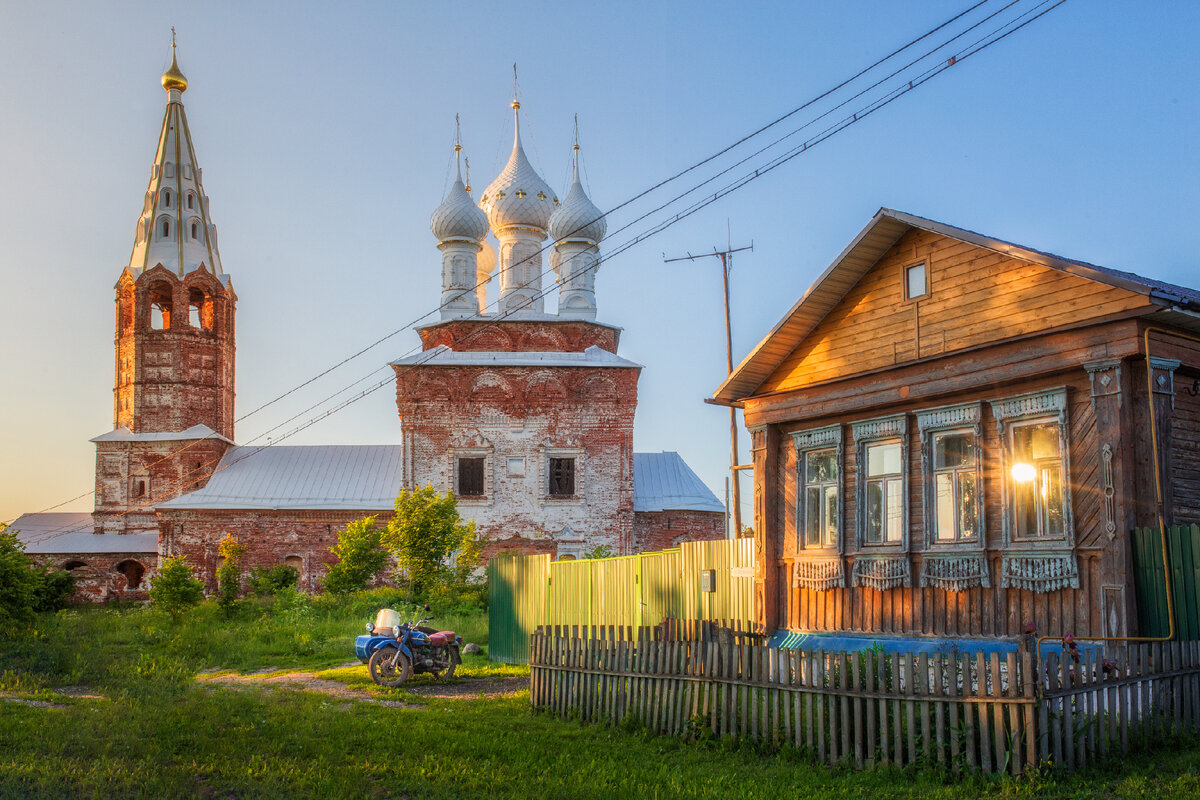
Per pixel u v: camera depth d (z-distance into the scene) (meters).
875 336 17.86
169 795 10.05
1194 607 12.73
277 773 11.12
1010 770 10.87
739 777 11.52
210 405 62.38
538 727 14.80
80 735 12.52
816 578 18.75
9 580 28.34
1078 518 14.38
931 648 16.22
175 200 63.66
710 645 13.55
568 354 55.59
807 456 19.58
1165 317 13.67
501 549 52.75
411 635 21.17
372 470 58.88
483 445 53.44
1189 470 14.36
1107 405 13.94
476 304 59.66
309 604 41.44
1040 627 14.84
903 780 11.13
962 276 16.36
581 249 60.59
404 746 12.87
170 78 64.81
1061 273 14.70
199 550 55.59
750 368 19.62
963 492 16.39
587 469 53.66
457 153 60.66
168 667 23.25
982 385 15.76
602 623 23.44
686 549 21.38
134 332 61.91
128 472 60.94
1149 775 10.83
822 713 12.17
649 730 14.11
